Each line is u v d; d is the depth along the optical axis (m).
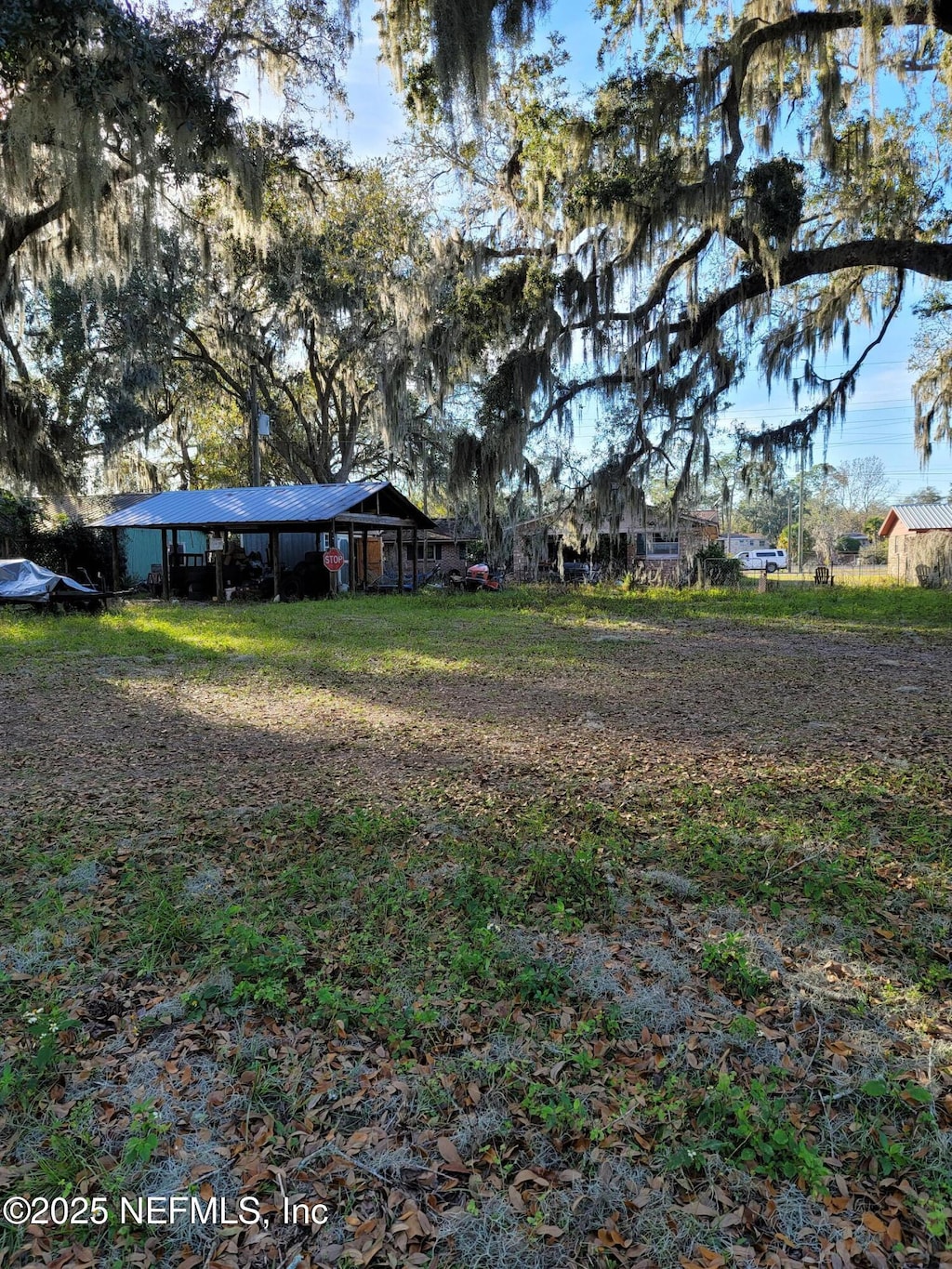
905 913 3.33
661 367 12.62
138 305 23.67
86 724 7.14
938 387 15.61
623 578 25.92
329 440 32.38
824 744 6.05
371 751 6.09
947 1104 2.23
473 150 12.07
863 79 9.08
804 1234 1.84
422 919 3.32
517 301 11.99
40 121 8.52
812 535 61.00
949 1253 1.78
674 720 7.04
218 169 10.45
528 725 6.90
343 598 22.92
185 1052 2.51
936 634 13.28
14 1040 2.55
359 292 21.95
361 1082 2.38
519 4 8.51
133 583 27.66
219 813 4.64
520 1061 2.44
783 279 11.45
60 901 3.47
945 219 11.69
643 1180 2.01
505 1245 1.83
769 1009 2.67
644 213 10.31
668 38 10.24
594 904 3.45
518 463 12.57
